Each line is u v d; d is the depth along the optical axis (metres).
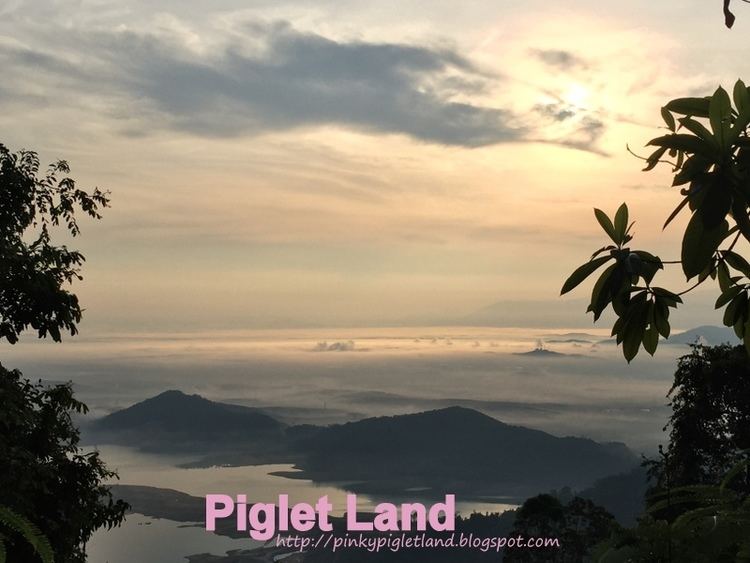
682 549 1.80
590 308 1.95
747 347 2.05
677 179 1.73
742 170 1.68
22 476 11.08
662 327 1.96
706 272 1.91
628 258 1.88
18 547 8.67
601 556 1.88
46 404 12.60
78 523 12.32
